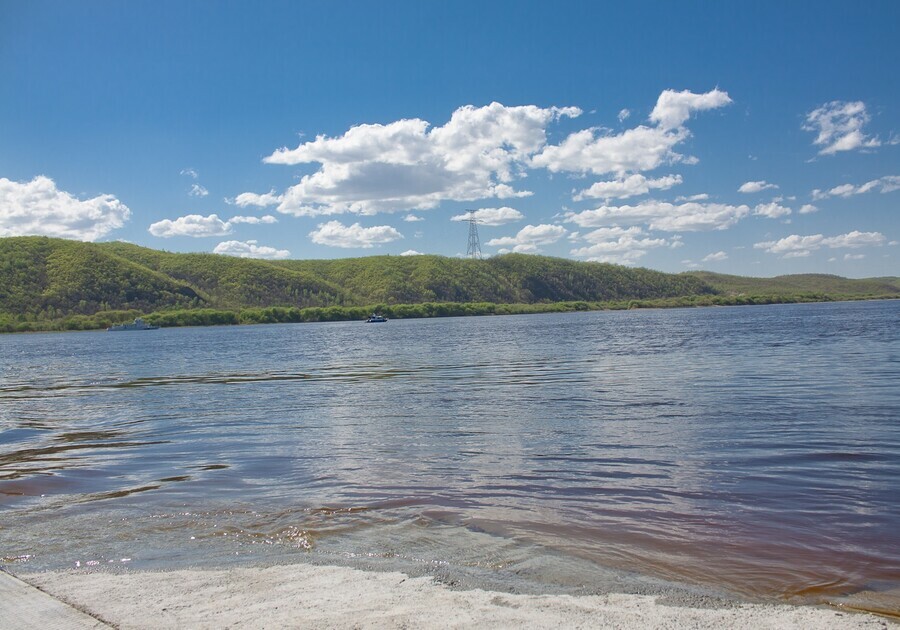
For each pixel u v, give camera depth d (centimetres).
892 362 3262
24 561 814
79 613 643
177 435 1769
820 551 808
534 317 18662
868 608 655
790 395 2192
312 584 716
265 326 19150
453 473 1230
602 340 6303
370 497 1078
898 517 929
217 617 630
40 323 16100
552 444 1483
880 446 1378
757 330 7175
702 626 606
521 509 995
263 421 1975
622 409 1988
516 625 607
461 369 3703
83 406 2519
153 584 724
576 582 722
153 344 9556
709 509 980
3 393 3159
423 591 693
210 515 998
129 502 1087
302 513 997
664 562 780
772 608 651
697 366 3381
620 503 1018
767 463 1252
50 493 1167
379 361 4594
